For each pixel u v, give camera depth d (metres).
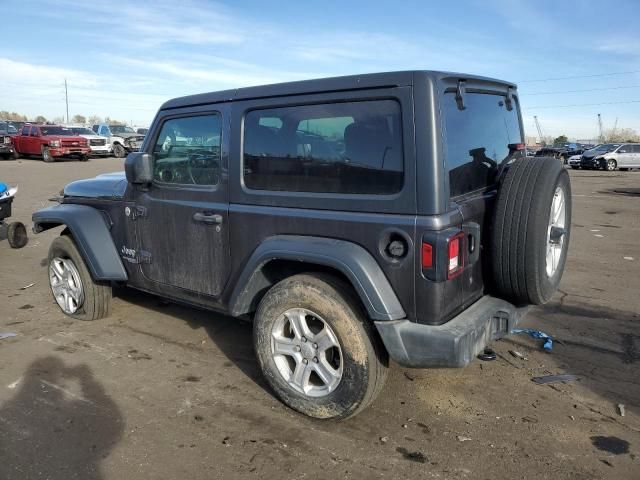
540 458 2.92
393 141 2.82
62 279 5.09
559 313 5.18
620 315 5.13
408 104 2.76
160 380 3.80
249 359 4.17
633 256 7.69
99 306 4.88
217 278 3.70
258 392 3.64
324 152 3.08
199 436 3.12
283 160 3.26
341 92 2.99
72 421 3.26
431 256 2.71
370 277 2.84
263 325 3.34
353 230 2.94
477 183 3.32
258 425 3.23
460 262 2.85
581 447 3.02
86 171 21.00
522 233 3.04
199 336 4.62
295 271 3.44
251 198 3.40
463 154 3.10
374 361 3.01
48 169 21.88
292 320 3.22
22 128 27.31
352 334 2.98
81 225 4.54
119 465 2.85
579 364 4.07
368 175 2.92
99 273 4.50
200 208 3.70
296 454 2.95
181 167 3.87
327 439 3.09
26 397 3.55
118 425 3.22
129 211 4.28
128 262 4.41
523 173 3.15
